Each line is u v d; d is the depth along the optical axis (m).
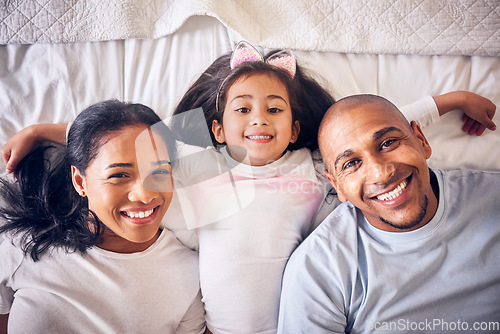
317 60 0.98
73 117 0.94
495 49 0.96
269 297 0.86
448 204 0.85
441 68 0.98
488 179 0.89
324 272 0.84
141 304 0.84
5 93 0.94
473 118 0.96
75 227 0.86
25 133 0.91
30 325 0.80
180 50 0.96
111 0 0.94
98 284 0.83
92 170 0.83
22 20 0.94
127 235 0.85
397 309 0.82
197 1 0.94
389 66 0.98
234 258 0.85
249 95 0.89
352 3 0.97
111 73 0.95
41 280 0.83
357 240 0.87
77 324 0.82
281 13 0.98
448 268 0.83
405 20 0.97
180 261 0.88
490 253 0.83
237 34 0.96
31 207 0.88
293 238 0.89
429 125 0.96
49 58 0.95
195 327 0.90
